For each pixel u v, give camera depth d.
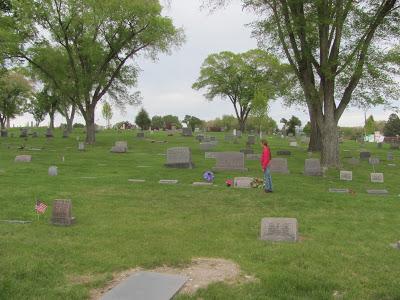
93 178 19.62
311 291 6.70
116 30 40.00
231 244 9.33
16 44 37.28
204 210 13.25
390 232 11.04
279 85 43.09
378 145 49.22
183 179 20.31
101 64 41.53
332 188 18.89
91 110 42.12
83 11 38.00
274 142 51.53
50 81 44.84
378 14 24.42
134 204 13.83
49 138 47.34
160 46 41.88
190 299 6.26
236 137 50.62
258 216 12.53
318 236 10.34
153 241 9.41
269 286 6.81
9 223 10.77
